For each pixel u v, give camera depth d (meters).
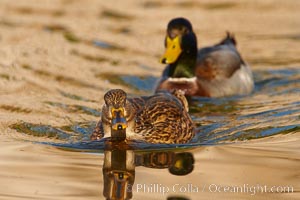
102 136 12.58
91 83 17.42
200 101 16.86
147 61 19.70
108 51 20.27
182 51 17.39
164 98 13.46
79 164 11.46
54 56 19.36
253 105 16.02
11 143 12.75
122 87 17.55
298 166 11.20
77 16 23.66
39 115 14.66
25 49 19.92
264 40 22.03
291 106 15.36
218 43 20.62
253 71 19.36
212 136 13.30
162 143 12.48
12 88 16.62
